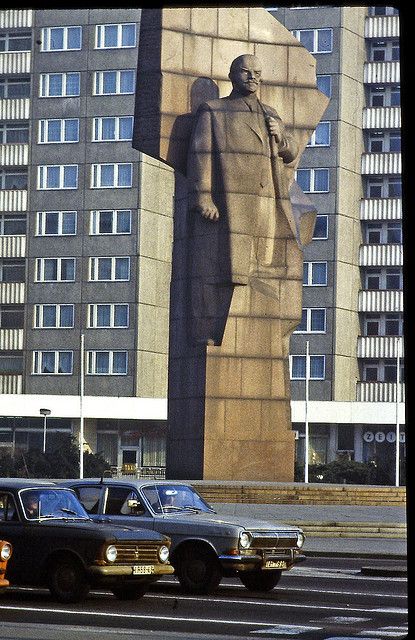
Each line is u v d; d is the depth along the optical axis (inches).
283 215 2266.2
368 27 4724.4
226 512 1927.9
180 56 2241.6
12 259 4793.3
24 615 879.1
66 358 4687.5
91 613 898.7
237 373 2237.9
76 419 4505.4
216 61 2261.3
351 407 4340.6
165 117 2231.8
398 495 2226.9
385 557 1531.7
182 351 2273.6
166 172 4746.6
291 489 2159.2
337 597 1061.1
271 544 1061.1
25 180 4793.3
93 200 4687.5
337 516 1947.6
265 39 2295.8
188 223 2251.5
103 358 4655.5
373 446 4409.5
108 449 4517.7
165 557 968.3
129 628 822.5
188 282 2255.2
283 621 889.5
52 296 4714.6
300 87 2306.8
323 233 4603.8
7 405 4468.5
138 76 2251.5
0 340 4751.5
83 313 4682.6
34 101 4766.2
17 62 4788.4
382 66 4709.6
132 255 4640.8
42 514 971.9
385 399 4621.1
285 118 2297.0
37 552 956.0
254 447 2241.6
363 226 4729.3
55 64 4746.6
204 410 2219.5
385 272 4722.0
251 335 2246.6
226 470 2228.1
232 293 2231.8
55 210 4729.3
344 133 4618.6
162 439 4493.1
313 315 4606.3
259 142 2240.4
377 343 4667.8
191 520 1053.2
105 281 4665.4
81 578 945.5
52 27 4756.4
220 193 2226.9
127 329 4633.4
